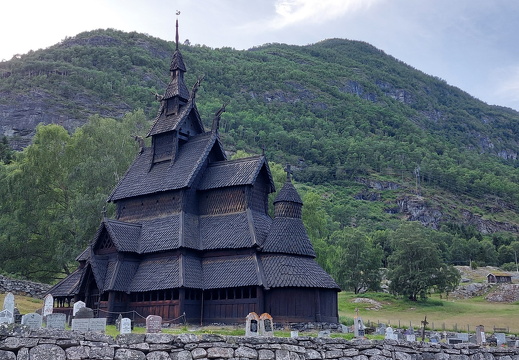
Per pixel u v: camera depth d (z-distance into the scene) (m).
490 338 53.47
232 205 61.03
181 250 57.41
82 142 98.50
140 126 108.75
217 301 56.19
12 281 68.69
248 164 62.41
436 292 150.25
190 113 68.38
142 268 59.12
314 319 55.09
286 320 54.12
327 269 105.00
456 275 131.00
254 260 56.16
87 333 25.25
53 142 96.88
